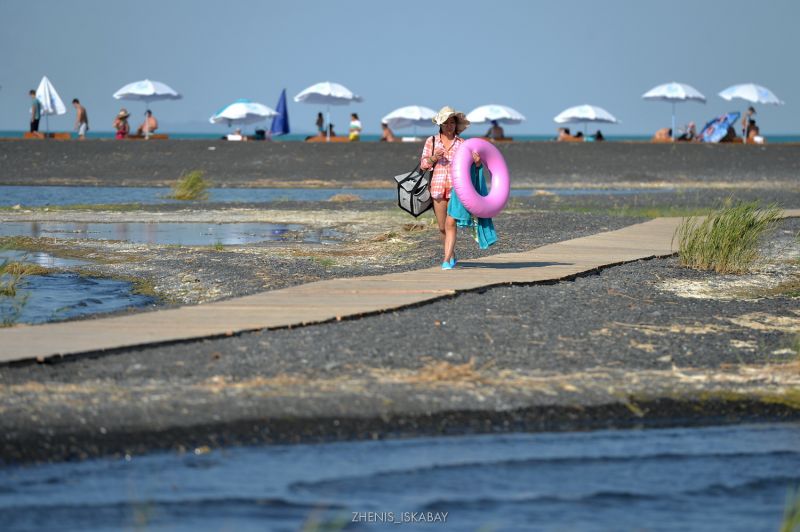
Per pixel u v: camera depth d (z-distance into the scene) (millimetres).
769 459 22953
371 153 159500
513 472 21688
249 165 150875
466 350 31281
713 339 34375
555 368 29812
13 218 84188
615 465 22281
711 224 53812
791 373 30188
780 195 120000
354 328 33594
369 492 20297
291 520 18703
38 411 23891
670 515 19391
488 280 43281
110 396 25297
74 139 162000
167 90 180000
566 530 18531
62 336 31234
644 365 30656
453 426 24734
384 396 26266
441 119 45375
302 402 25453
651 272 48781
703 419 26109
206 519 18641
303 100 188000
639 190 136125
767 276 49688
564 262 50438
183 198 113250
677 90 191500
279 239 69062
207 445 22812
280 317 34594
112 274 51562
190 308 36594
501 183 46000
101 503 19312
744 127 189625
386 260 56375
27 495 19641
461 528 18484
